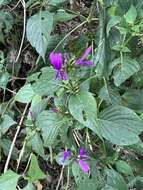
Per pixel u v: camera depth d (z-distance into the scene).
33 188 0.40
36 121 0.39
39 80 0.35
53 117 0.37
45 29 0.39
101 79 0.38
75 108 0.33
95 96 0.39
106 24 0.38
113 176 0.38
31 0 0.43
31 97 0.40
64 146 0.41
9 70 0.48
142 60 0.39
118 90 0.40
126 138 0.35
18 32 0.50
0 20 0.48
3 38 0.49
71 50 0.44
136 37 0.38
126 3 0.38
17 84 0.50
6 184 0.38
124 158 0.42
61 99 0.36
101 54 0.38
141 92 0.39
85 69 0.37
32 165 0.39
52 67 0.35
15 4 0.49
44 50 0.39
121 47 0.36
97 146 0.40
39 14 0.40
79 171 0.38
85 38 0.44
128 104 0.39
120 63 0.37
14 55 0.49
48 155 0.42
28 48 0.49
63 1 0.42
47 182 0.49
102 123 0.36
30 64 0.50
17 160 0.45
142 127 0.35
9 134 0.48
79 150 0.38
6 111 0.46
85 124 0.33
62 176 0.44
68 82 0.35
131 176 0.39
